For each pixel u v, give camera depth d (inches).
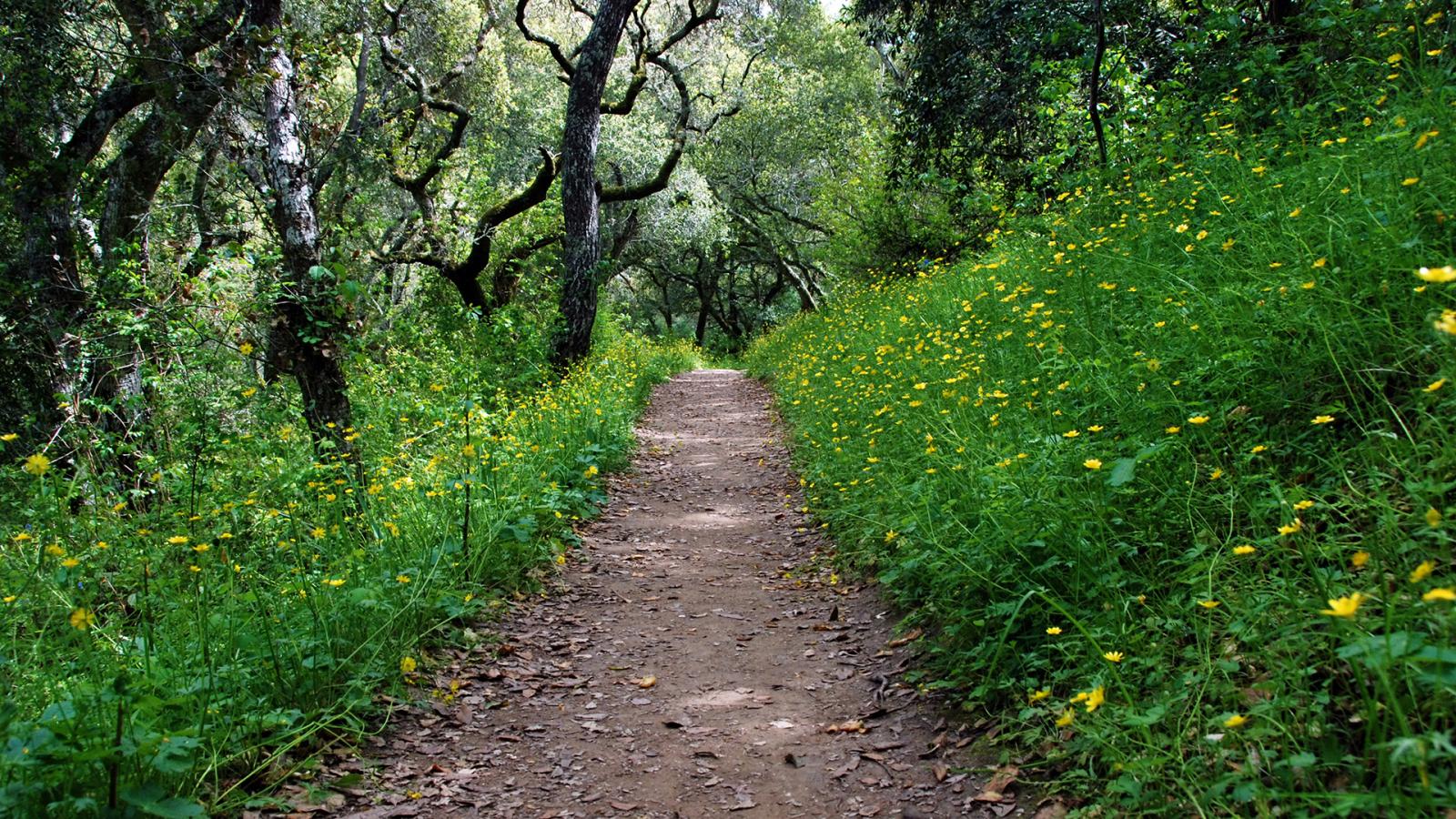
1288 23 309.6
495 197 799.1
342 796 130.9
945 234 673.0
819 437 350.6
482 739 153.1
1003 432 194.7
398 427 366.0
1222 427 145.5
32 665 139.9
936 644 162.1
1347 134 205.3
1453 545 103.7
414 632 181.6
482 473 262.2
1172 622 119.6
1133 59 439.5
